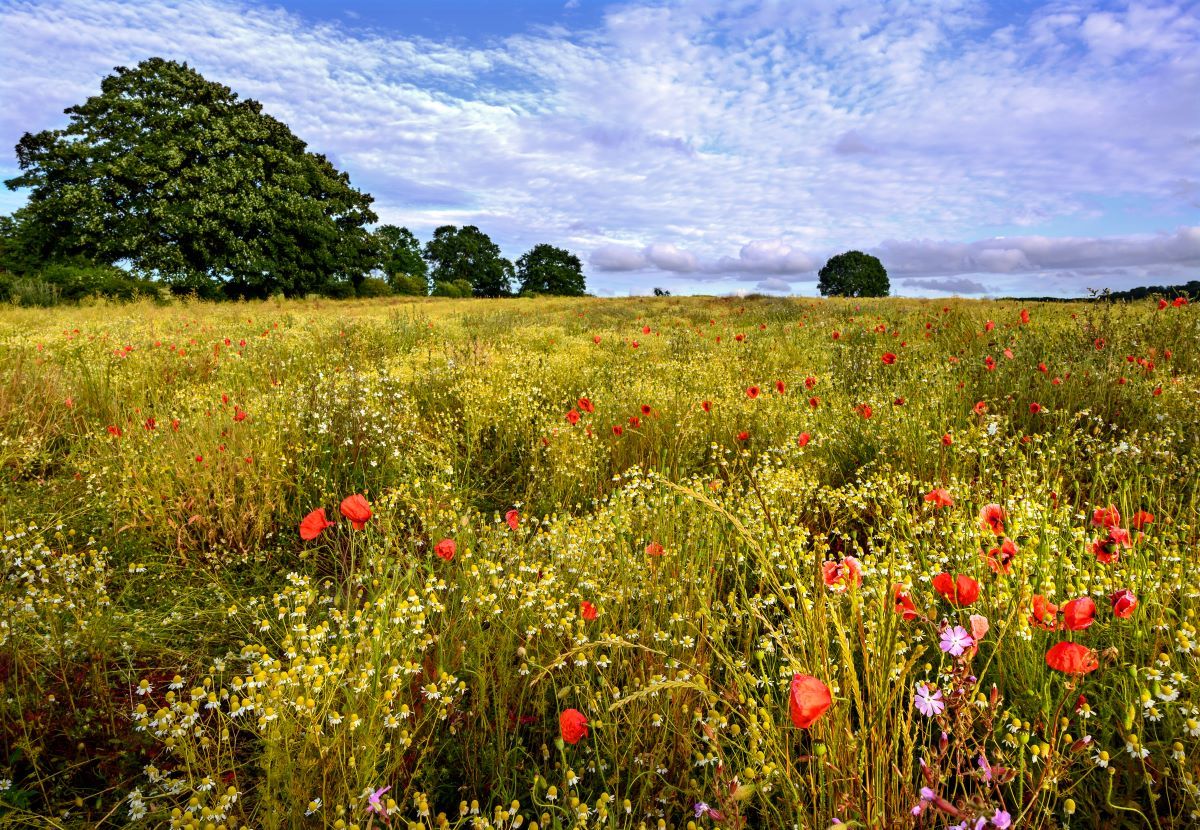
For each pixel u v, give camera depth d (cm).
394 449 466
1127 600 167
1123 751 170
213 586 317
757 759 158
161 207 2962
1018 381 550
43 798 194
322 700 190
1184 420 439
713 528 310
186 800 186
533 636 243
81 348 829
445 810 193
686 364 870
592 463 468
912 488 383
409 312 1788
